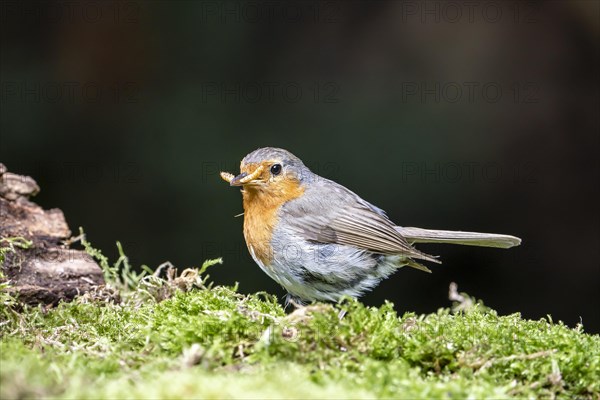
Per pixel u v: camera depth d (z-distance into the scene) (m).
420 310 13.40
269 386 3.95
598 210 14.85
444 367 4.69
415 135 14.71
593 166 15.05
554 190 14.95
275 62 15.27
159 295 6.93
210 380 4.02
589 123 15.22
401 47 15.57
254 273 13.07
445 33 15.62
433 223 14.41
